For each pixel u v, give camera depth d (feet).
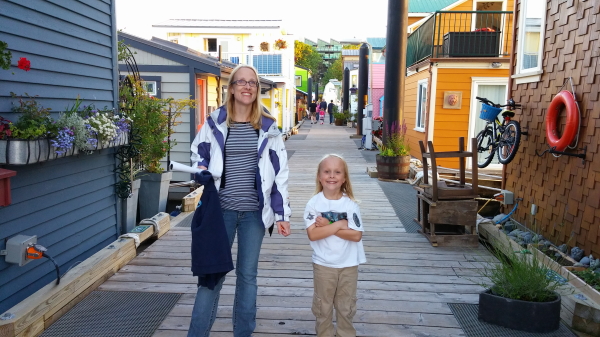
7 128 9.11
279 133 8.34
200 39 63.00
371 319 10.11
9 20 9.80
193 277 12.33
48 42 11.19
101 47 14.01
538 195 17.67
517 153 20.10
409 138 41.65
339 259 8.30
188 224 17.84
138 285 11.75
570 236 14.94
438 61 31.04
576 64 15.12
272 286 11.87
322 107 99.81
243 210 8.13
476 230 15.51
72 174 12.28
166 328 9.58
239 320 8.42
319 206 8.50
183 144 27.96
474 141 15.19
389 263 13.75
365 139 48.49
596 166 13.56
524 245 14.26
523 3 20.07
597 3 13.89
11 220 9.86
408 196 24.04
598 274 11.44
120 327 9.57
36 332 9.07
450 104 31.17
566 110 15.17
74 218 12.44
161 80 27.86
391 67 29.53
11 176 8.95
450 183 17.99
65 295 10.12
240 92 7.98
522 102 19.93
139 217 19.76
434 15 32.12
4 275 9.65
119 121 13.57
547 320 9.37
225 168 8.13
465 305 10.84
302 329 9.59
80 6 12.62
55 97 11.64
